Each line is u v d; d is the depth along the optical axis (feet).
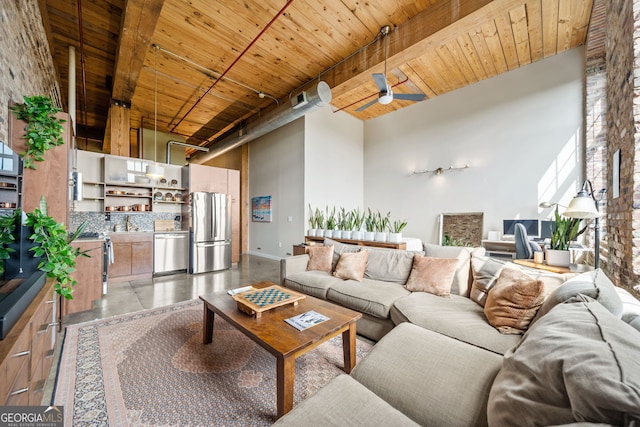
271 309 6.34
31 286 4.61
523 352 2.97
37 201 8.51
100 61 13.62
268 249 22.53
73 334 7.77
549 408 2.24
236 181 20.13
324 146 20.81
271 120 17.13
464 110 18.02
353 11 10.41
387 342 4.72
